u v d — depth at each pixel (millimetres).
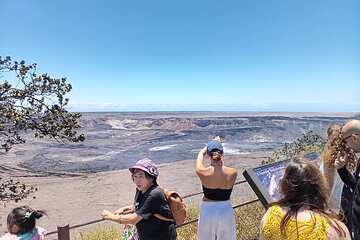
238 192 12875
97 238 8211
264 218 2041
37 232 3299
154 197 3348
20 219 3166
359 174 3146
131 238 3709
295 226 1841
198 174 4125
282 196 2098
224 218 4043
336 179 3322
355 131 3184
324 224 1810
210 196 4109
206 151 4219
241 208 7273
